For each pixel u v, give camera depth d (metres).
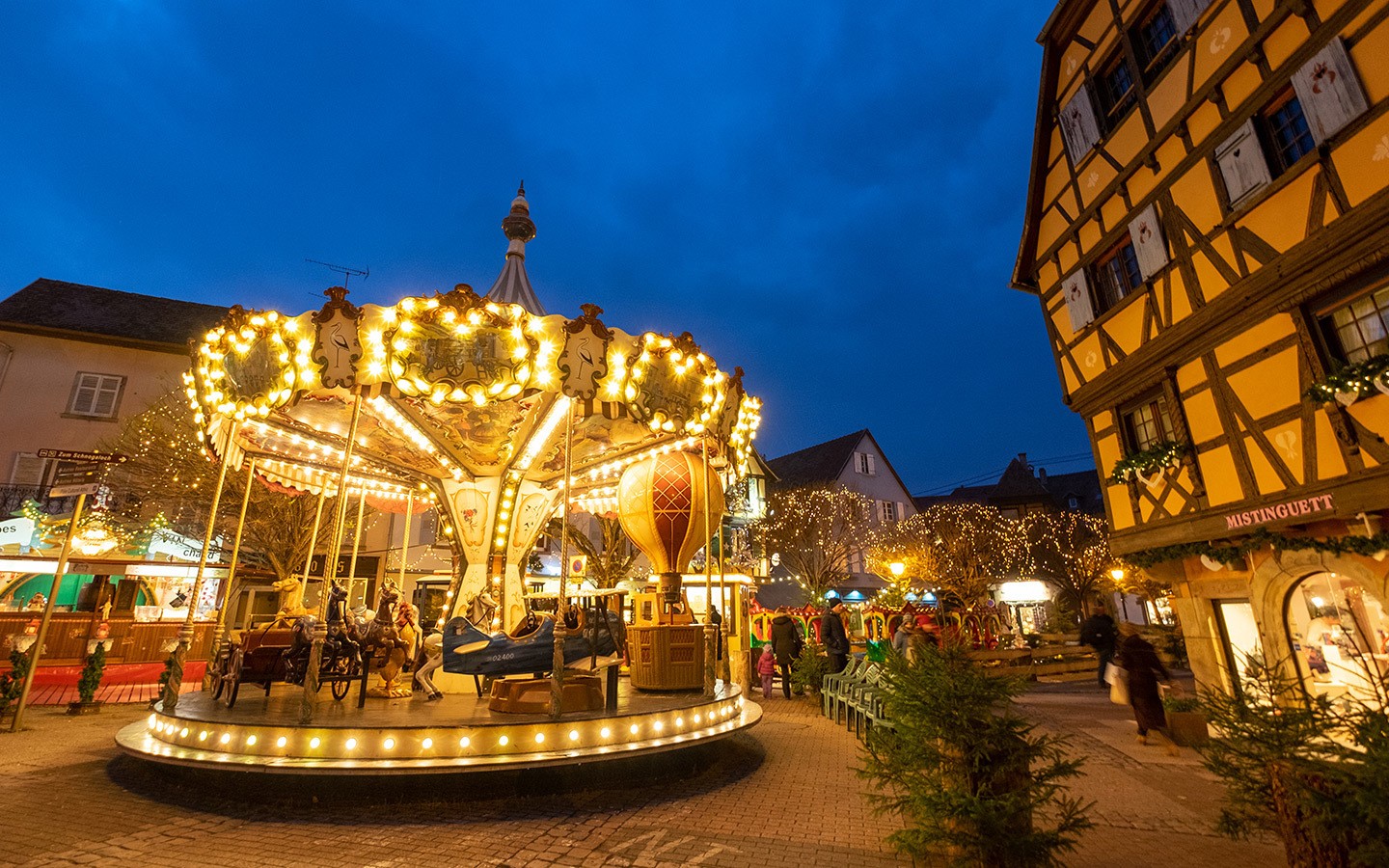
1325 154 7.38
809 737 8.98
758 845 4.68
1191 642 9.96
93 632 14.39
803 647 13.75
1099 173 11.25
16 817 5.14
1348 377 6.85
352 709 6.90
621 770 6.30
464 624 6.97
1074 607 30.53
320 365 6.32
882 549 29.39
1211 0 8.86
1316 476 7.47
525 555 10.29
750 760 7.49
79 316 21.86
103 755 7.32
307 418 8.91
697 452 10.70
